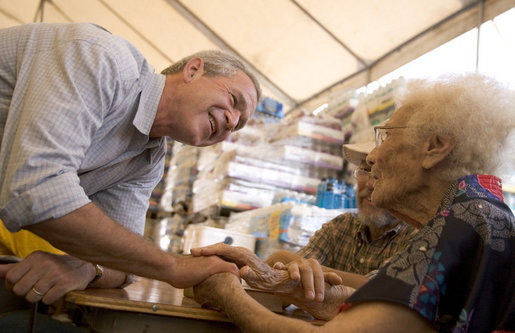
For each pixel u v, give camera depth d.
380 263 2.07
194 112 1.65
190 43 5.88
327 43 4.68
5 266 1.18
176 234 5.00
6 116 1.31
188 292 1.41
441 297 0.91
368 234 2.21
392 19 4.01
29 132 1.16
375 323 0.87
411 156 1.15
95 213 1.16
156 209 6.02
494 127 1.09
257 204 3.92
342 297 1.29
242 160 3.89
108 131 1.54
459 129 1.08
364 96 3.98
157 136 1.75
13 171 1.12
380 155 1.21
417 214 1.16
